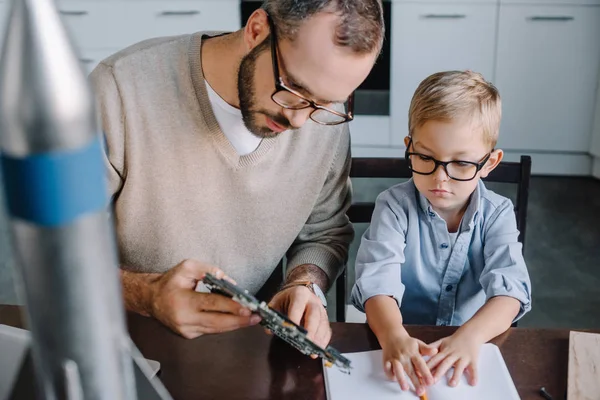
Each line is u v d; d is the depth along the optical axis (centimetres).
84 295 28
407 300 137
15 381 46
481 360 96
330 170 134
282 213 130
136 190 121
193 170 120
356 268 126
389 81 326
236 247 130
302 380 92
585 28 305
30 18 25
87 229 27
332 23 89
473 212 126
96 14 320
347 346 100
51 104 25
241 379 92
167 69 116
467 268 132
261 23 97
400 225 129
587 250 274
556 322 230
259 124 108
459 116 116
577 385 89
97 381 30
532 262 266
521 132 329
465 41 314
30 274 27
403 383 91
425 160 121
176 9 318
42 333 29
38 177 26
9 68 25
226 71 112
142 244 126
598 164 329
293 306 102
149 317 105
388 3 311
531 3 304
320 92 94
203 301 96
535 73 316
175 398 89
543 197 317
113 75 115
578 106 321
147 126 117
